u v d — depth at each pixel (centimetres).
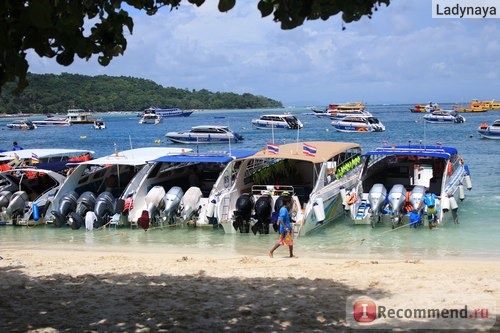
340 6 457
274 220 1689
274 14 486
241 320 785
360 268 1217
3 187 2102
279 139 6234
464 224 1795
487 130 5275
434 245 1548
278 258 1394
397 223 1748
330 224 1836
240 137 5850
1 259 1380
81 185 2042
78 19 495
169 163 2120
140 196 1933
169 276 1134
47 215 1931
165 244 1656
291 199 1631
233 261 1334
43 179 2227
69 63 502
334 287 1009
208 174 2250
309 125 9306
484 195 2281
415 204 1741
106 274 1160
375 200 1777
